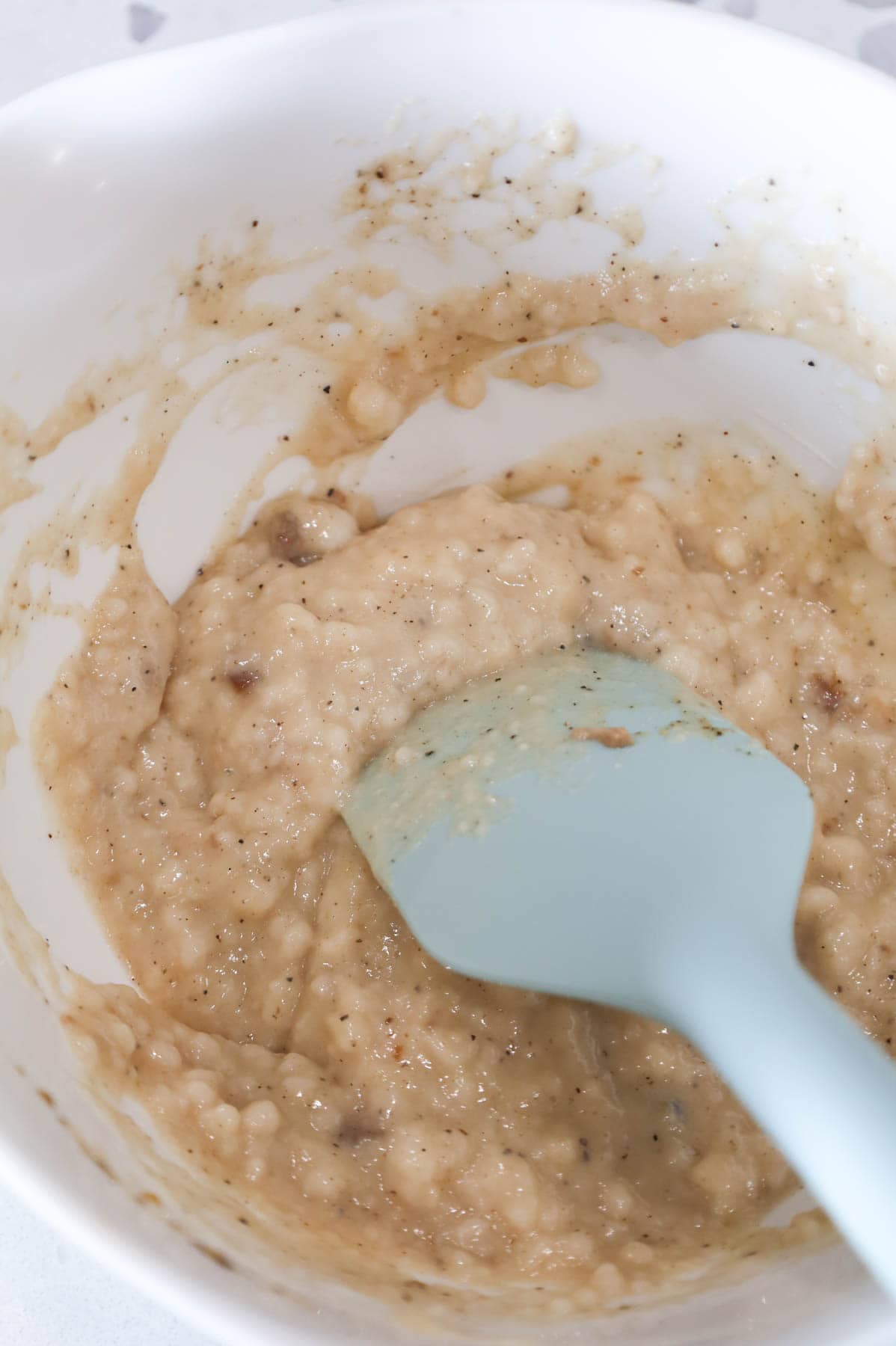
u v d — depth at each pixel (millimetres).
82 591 407
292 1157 384
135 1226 340
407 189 402
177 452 416
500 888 380
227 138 383
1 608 389
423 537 423
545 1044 406
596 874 377
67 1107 353
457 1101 397
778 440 435
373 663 411
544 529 428
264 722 411
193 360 409
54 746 401
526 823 384
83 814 405
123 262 389
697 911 370
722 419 437
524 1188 387
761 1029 356
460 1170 390
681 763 388
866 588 438
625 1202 393
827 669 438
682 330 423
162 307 399
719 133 394
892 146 386
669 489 444
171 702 418
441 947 379
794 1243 375
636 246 414
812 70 384
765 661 435
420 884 386
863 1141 340
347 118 388
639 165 401
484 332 427
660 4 384
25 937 378
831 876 421
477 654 415
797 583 442
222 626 420
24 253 377
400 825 396
